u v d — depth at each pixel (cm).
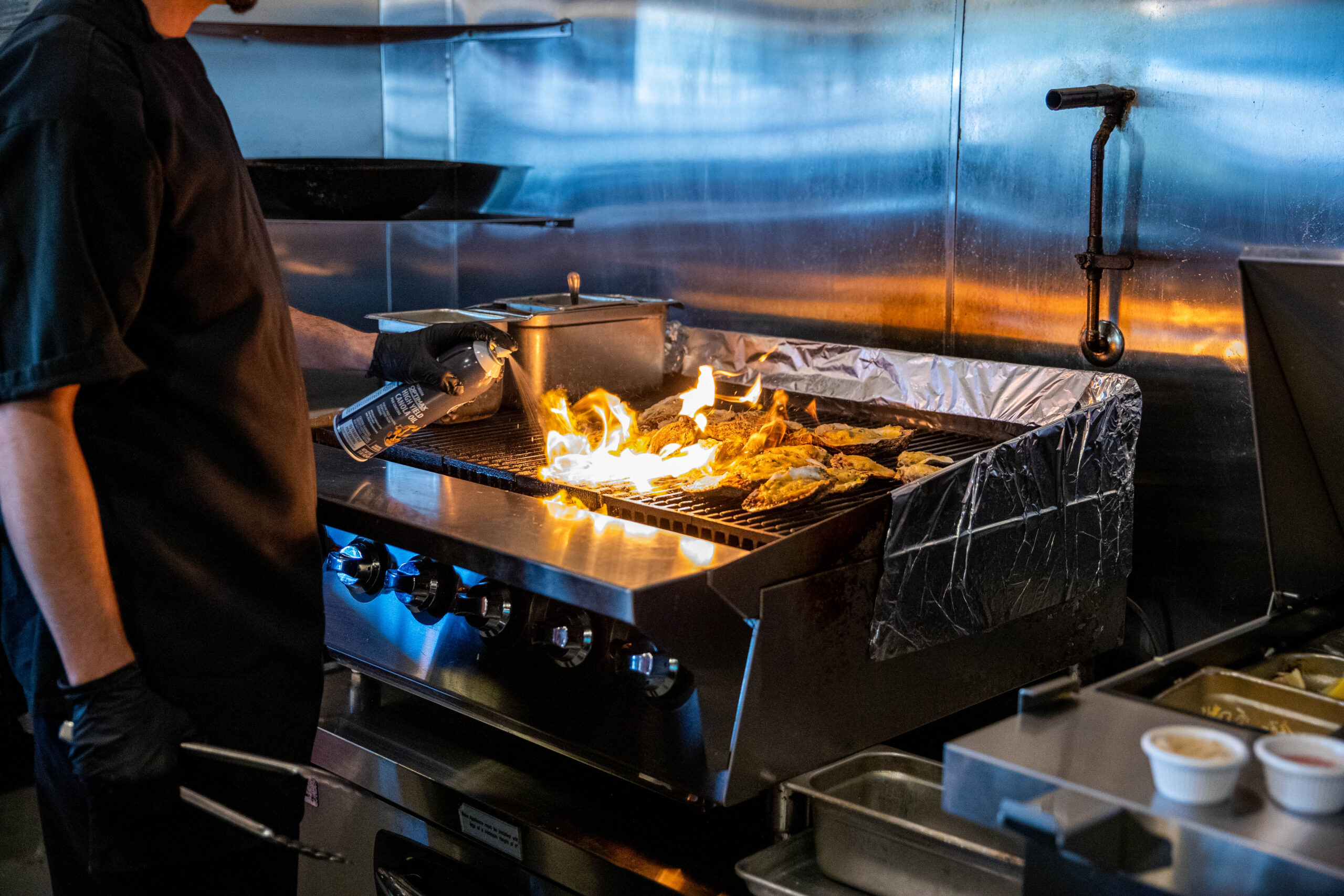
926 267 210
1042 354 197
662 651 130
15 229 121
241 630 144
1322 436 139
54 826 149
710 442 179
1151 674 122
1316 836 88
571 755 151
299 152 296
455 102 288
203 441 138
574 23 257
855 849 137
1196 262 177
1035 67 190
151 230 126
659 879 144
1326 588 151
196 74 139
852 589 138
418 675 169
